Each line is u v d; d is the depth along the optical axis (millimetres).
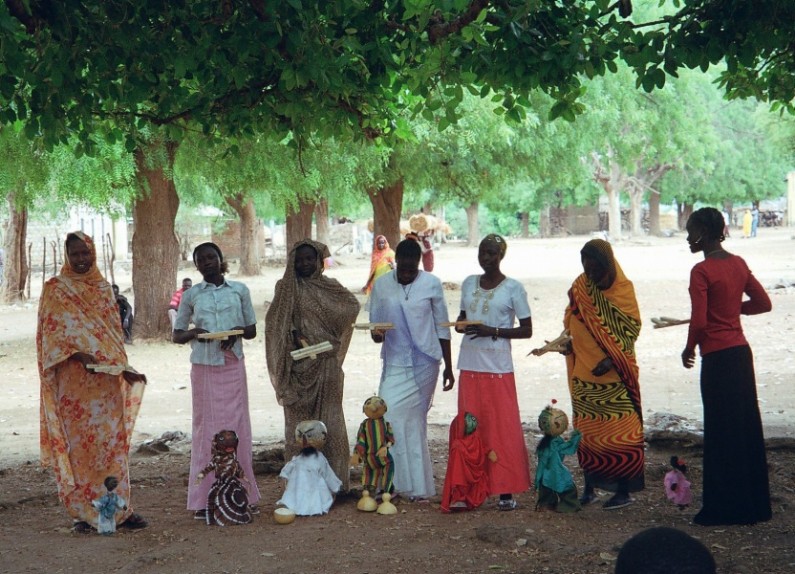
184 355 18828
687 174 72188
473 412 7641
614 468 7445
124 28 7594
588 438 7523
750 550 6285
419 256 7867
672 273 35344
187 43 7750
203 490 7598
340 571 6207
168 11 7699
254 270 42969
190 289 7707
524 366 16359
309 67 7297
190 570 6273
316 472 7660
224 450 7406
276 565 6352
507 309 7660
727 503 6863
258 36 7387
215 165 19609
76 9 7520
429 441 10609
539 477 7531
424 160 25406
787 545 6363
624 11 7449
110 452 7195
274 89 9039
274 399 14219
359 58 8242
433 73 7820
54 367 7113
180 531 7250
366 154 21516
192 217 53375
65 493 7160
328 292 7938
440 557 6430
